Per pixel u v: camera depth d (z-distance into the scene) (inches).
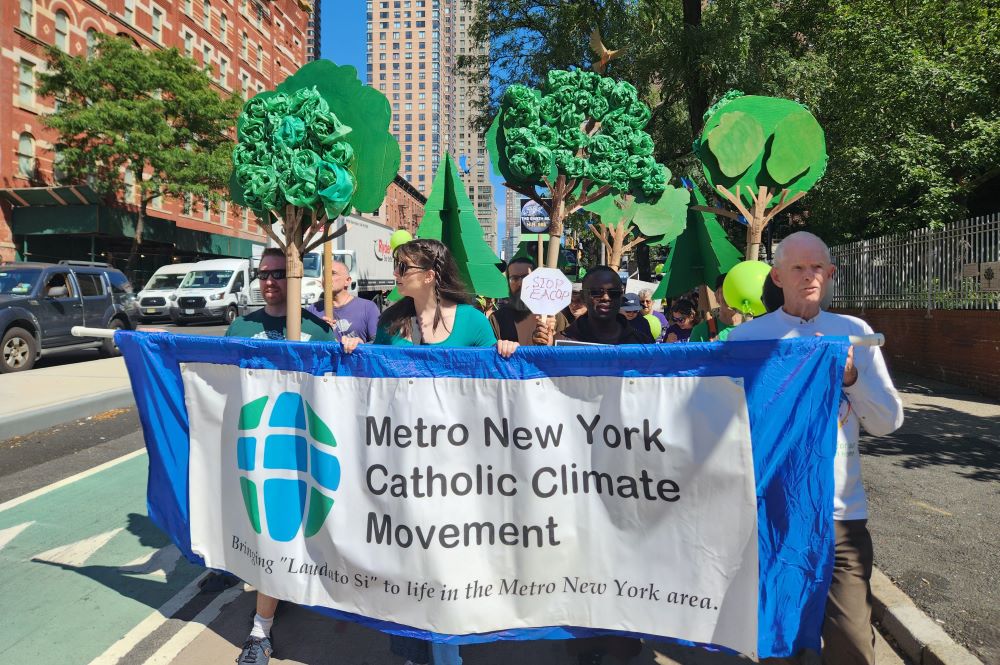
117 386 359.6
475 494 95.7
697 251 201.2
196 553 114.4
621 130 142.6
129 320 533.3
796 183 162.9
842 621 84.3
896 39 539.5
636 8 673.0
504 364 94.8
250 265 964.6
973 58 510.6
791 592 85.3
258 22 1957.4
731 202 165.2
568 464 93.8
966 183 525.7
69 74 1100.5
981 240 388.5
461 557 95.3
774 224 780.6
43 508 192.4
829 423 83.9
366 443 98.3
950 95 495.5
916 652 115.5
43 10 1185.4
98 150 1108.5
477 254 213.0
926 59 518.6
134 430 295.1
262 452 104.9
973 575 141.8
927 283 435.5
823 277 89.9
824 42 650.8
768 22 689.6
